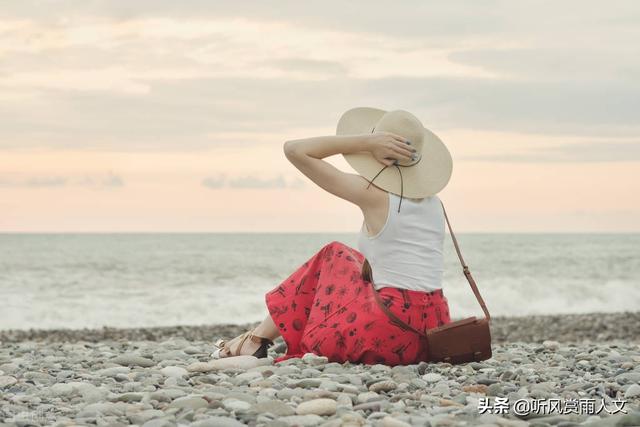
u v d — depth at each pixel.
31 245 51.88
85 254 41.06
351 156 4.38
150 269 31.42
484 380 4.25
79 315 18.25
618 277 30.02
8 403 3.80
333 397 3.73
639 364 5.25
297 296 4.80
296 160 4.31
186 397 3.71
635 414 3.21
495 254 44.72
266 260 38.22
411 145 4.36
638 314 19.34
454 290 24.14
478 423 3.27
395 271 4.38
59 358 5.84
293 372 4.35
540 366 5.03
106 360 5.65
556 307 22.30
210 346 6.77
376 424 3.19
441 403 3.69
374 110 4.82
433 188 4.41
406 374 4.28
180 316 18.47
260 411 3.46
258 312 19.11
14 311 18.56
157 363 5.48
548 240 67.19
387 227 4.32
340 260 4.68
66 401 3.97
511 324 16.84
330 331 4.55
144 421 3.40
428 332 4.40
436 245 4.48
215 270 31.19
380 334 4.41
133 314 18.56
